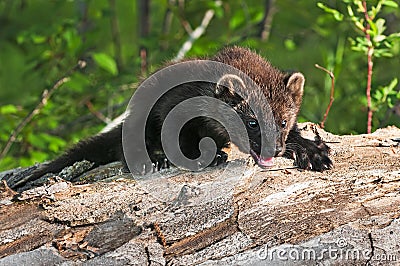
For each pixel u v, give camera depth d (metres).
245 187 8.49
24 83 17.31
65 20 16.62
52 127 15.66
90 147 11.05
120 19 22.83
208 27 18.98
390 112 14.27
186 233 7.83
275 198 8.33
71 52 16.08
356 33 16.41
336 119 15.38
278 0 17.56
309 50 17.88
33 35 16.02
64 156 10.97
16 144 15.47
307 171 8.98
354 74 16.25
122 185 8.48
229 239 7.85
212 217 7.97
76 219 7.85
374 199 8.41
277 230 7.96
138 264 7.54
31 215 7.88
